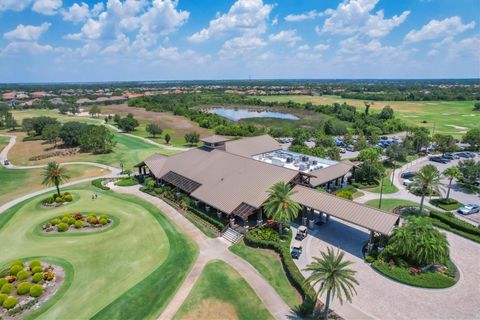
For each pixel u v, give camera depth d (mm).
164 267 41875
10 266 42406
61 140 130750
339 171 67812
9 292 37000
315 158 77062
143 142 129875
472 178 70562
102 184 76562
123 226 53781
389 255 41906
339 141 124062
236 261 43312
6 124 158250
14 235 51188
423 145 104625
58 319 33188
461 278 38906
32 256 45000
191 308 34469
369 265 41750
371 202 63875
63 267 42312
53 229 53062
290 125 167375
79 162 98625
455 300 34969
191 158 74938
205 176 64688
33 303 35469
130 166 94062
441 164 91500
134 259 43938
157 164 75438
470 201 64250
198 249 46375
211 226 52531
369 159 75875
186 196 62875
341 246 46656
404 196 67188
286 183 53719
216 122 166750
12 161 100688
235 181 59094
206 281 38875
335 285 29266
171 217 57188
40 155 106625
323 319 32281
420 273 39125
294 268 39594
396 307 34000
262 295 36375
